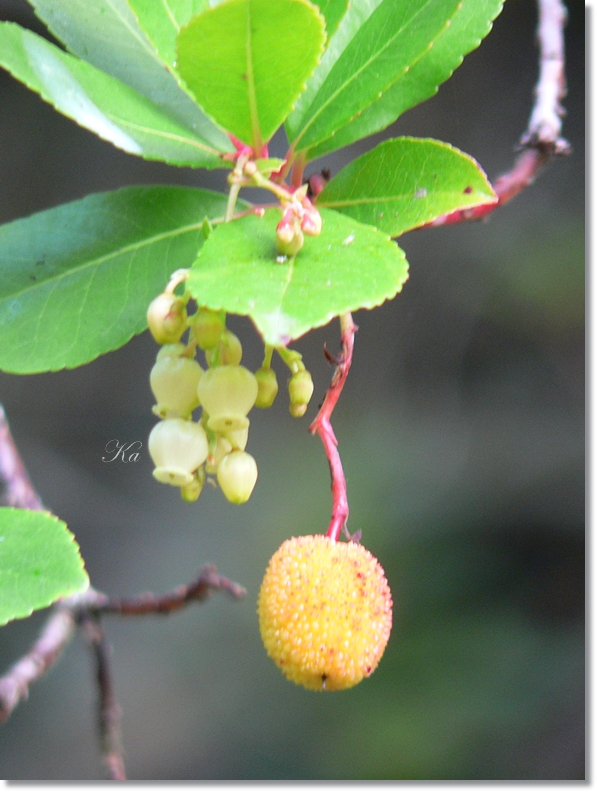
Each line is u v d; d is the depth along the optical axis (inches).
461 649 31.1
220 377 16.2
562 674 30.5
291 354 16.6
